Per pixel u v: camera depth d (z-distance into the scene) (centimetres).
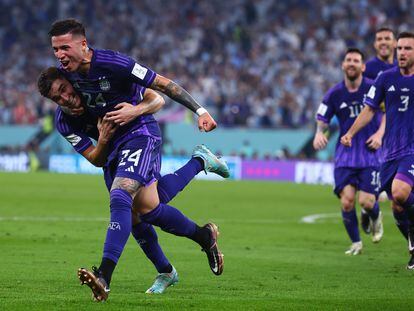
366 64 2258
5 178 5131
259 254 1950
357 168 2088
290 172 5784
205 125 1287
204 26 7844
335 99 2120
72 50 1236
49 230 2366
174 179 1345
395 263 1809
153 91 1319
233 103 6525
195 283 1467
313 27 7500
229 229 2569
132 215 1320
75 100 1288
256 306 1177
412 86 1678
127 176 1248
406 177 1661
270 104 6519
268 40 7481
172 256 1862
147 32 7975
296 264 1770
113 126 1280
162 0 8150
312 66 7038
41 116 6981
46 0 8338
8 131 6706
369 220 2228
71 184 4625
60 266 1653
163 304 1178
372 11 7425
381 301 1242
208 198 3909
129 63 1262
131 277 1534
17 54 7994
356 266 1747
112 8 8212
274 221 2862
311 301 1235
